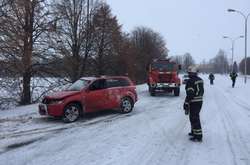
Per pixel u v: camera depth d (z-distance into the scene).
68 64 27.50
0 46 19.17
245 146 9.59
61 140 10.33
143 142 10.03
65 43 30.23
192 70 10.08
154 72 25.69
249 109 17.73
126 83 16.11
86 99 14.20
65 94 13.71
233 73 38.47
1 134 11.22
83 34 33.38
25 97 24.36
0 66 20.83
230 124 13.05
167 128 12.19
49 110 13.47
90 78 15.10
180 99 23.17
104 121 13.73
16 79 22.91
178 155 8.64
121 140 10.29
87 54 34.66
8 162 8.10
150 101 21.69
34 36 23.80
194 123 10.20
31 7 22.48
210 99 23.56
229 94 28.14
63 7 29.25
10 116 14.91
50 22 24.30
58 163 7.96
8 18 19.30
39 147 9.48
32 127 12.44
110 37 38.03
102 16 36.09
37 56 24.03
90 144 9.80
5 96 24.09
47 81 26.20
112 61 40.19
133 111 16.73
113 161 8.10
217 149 9.25
